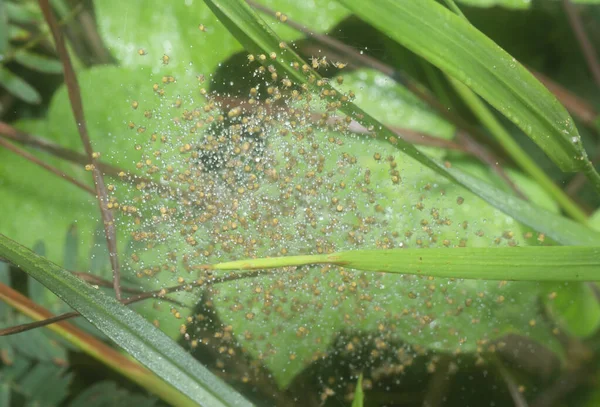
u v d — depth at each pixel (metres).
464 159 0.48
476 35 0.40
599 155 0.50
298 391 0.47
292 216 0.45
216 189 0.45
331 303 0.45
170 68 0.45
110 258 0.43
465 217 0.45
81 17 0.47
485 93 0.40
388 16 0.40
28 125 0.47
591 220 0.47
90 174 0.47
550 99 0.40
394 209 0.45
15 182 0.47
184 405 0.46
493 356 0.47
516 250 0.39
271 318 0.45
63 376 0.46
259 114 0.45
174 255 0.45
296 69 0.42
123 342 0.40
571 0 0.48
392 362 0.47
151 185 0.45
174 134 0.45
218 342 0.45
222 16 0.41
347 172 0.45
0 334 0.41
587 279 0.39
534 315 0.46
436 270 0.39
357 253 0.38
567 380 0.47
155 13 0.46
